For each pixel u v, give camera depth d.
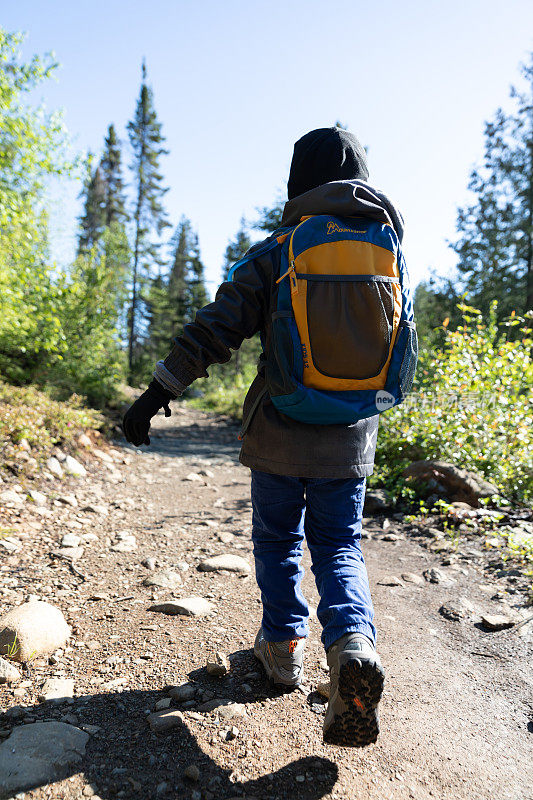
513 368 4.90
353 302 1.42
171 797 1.34
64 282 6.83
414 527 4.03
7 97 5.36
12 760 1.40
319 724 1.69
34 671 1.90
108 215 39.03
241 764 1.49
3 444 4.53
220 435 11.35
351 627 1.36
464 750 1.62
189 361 1.51
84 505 4.21
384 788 1.43
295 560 1.76
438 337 5.71
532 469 4.62
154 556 3.25
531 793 1.46
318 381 1.44
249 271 1.52
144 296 37.75
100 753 1.48
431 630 2.42
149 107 39.31
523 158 22.78
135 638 2.19
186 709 1.72
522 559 3.13
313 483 1.61
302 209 1.54
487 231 23.33
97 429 7.22
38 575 2.76
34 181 5.99
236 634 2.27
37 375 7.69
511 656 2.20
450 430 4.98
